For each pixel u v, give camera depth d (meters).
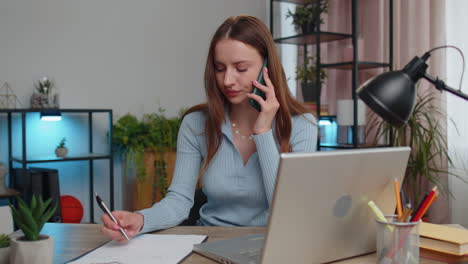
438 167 3.17
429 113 3.16
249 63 1.37
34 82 3.11
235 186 1.46
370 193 0.95
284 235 0.84
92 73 3.35
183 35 3.77
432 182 3.03
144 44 3.58
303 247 0.88
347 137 3.74
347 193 0.90
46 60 3.16
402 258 0.83
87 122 3.35
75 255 1.02
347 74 3.80
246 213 1.48
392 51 3.34
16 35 3.05
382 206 0.99
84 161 3.37
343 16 3.83
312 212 0.86
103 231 1.11
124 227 1.15
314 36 3.50
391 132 3.15
